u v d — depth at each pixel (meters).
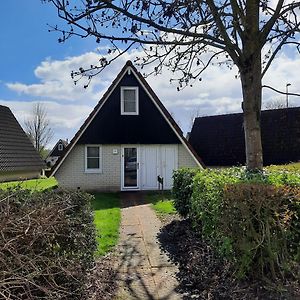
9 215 3.49
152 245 7.40
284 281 4.43
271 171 6.79
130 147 19.75
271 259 4.42
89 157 19.61
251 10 6.37
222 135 25.52
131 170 19.73
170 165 19.86
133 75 19.61
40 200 4.53
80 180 19.45
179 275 5.58
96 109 19.39
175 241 7.57
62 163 19.34
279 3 6.20
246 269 4.57
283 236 4.38
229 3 6.53
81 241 4.69
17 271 3.34
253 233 4.45
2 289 3.15
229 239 4.70
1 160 27.12
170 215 11.02
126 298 4.76
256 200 4.42
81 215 5.07
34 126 61.59
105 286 5.04
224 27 6.19
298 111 23.33
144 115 19.67
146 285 5.21
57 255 3.99
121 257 6.56
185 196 8.91
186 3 5.95
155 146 19.83
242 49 6.52
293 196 4.41
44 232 3.64
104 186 19.53
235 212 4.63
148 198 16.36
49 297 3.54
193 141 26.55
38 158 32.97
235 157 23.81
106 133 19.45
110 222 9.77
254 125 6.59
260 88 6.62
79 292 4.31
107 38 5.86
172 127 19.70
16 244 3.40
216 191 5.19
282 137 22.94
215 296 4.58
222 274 5.00
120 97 19.59
